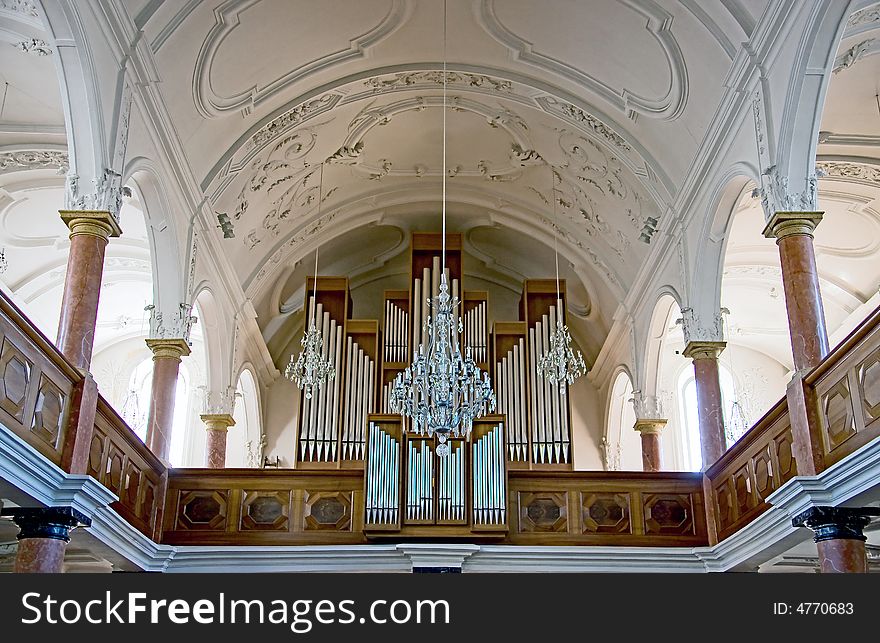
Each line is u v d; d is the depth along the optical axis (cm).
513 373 1794
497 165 1852
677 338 2203
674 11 1243
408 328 1816
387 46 1501
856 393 916
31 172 1526
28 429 883
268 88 1455
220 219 1562
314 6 1340
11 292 1820
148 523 1280
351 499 1351
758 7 1133
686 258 1484
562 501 1363
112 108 1102
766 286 1975
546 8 1381
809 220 1092
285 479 1361
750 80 1187
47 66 1255
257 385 2005
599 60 1430
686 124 1386
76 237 1044
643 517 1359
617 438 2067
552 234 1950
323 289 1902
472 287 2172
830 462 973
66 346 1005
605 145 1577
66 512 930
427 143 1808
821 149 1493
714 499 1350
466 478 1326
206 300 1627
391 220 2016
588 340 2138
